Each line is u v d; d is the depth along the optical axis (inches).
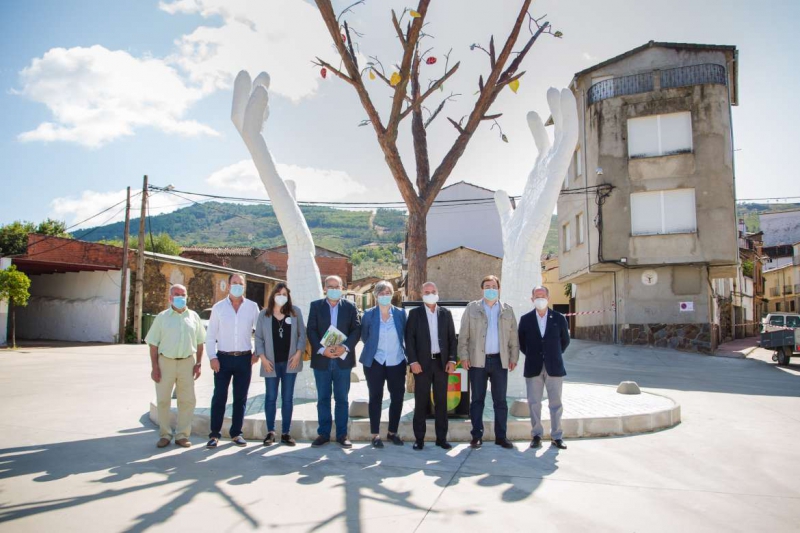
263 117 356.5
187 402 245.8
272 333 247.9
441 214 1450.5
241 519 152.8
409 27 307.6
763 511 162.7
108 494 172.9
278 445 243.1
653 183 839.7
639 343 848.3
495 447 242.4
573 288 1305.4
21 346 879.7
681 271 839.7
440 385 243.0
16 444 240.4
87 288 1029.2
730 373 628.4
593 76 927.0
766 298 2097.7
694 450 237.0
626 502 169.5
